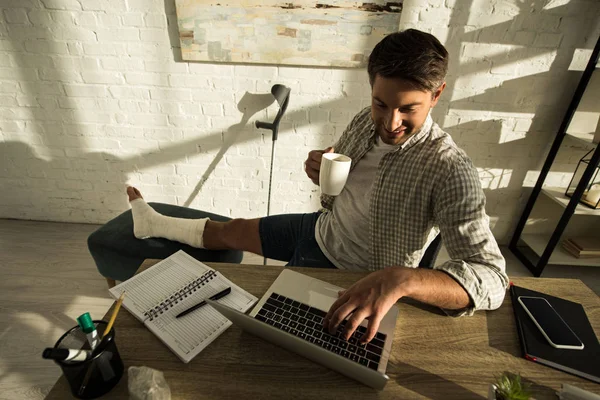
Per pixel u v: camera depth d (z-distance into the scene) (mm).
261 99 1893
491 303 786
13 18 1677
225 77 1838
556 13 1631
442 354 707
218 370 648
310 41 1701
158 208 1700
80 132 2010
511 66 1764
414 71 789
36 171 2127
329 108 1897
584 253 2037
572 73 1769
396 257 1072
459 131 1960
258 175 2139
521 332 758
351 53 1721
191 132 2010
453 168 905
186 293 813
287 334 600
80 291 1762
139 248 1472
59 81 1853
